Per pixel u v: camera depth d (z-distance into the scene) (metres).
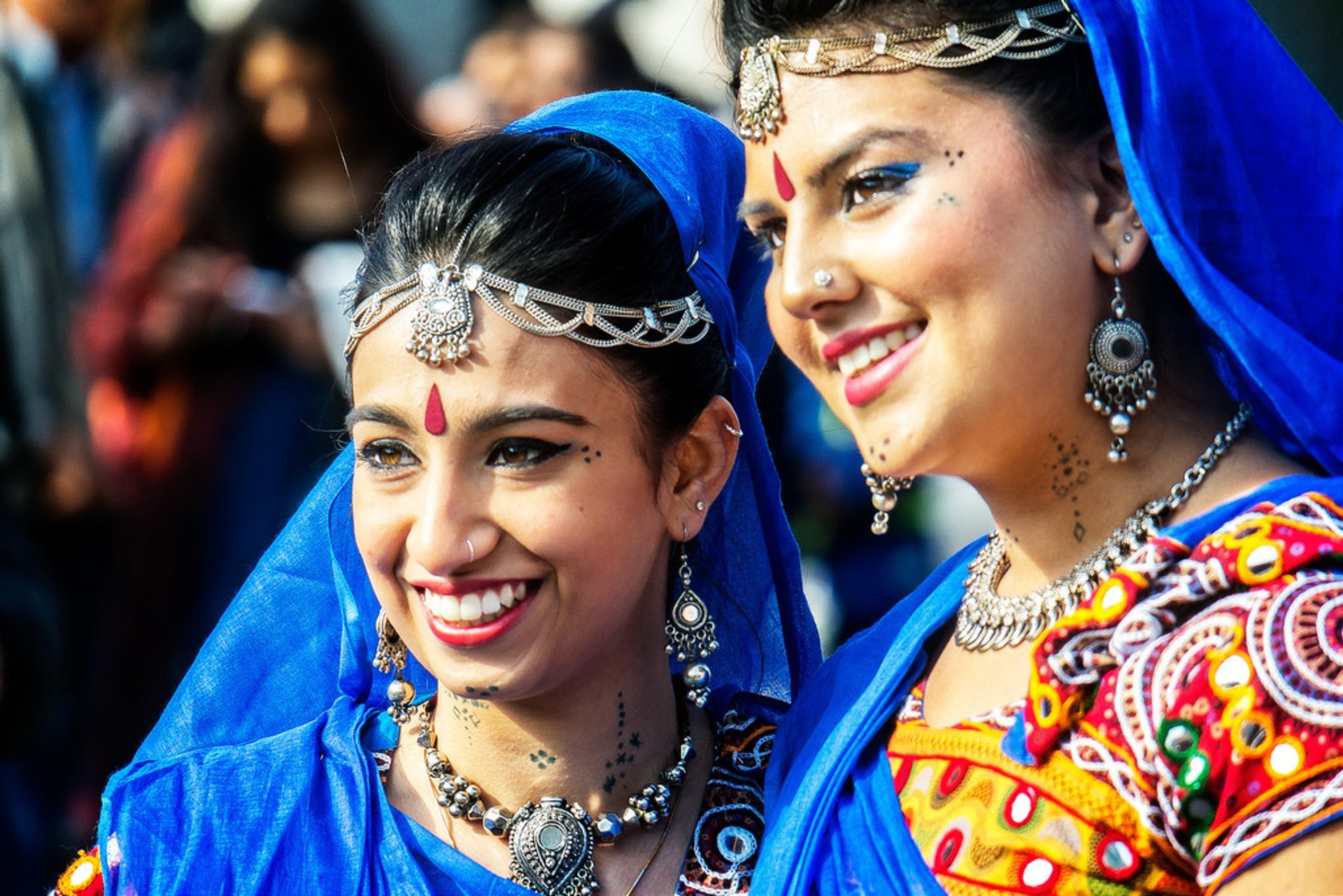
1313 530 2.01
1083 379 2.16
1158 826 2.02
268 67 4.61
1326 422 2.12
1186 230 2.08
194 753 2.49
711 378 2.44
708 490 2.47
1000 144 2.11
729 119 5.13
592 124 2.49
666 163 2.45
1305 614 1.96
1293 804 1.92
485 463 2.27
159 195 4.97
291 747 2.46
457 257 2.27
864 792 2.29
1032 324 2.12
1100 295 2.16
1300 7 6.73
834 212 2.18
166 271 4.75
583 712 2.41
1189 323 2.21
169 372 4.69
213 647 2.60
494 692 2.30
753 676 2.75
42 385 5.01
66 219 5.43
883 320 2.15
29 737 4.42
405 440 2.29
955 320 2.12
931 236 2.10
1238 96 2.14
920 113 2.12
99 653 4.90
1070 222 2.13
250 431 4.57
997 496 2.26
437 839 2.37
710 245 2.51
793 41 2.18
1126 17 2.10
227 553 4.56
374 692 2.58
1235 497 2.16
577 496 2.28
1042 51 2.12
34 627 4.41
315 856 2.37
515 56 5.25
